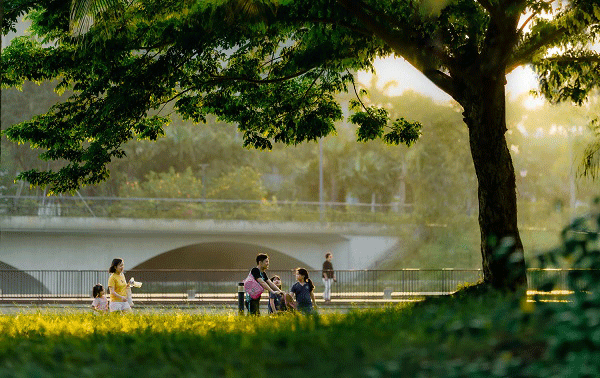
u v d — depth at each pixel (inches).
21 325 895.7
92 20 1019.9
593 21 989.2
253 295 1244.5
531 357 378.9
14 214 3634.4
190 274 4589.1
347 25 1045.2
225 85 1284.4
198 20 1023.0
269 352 468.1
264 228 4020.7
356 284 2935.5
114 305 1309.1
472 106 1019.3
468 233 4158.5
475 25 1000.9
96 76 1232.8
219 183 4704.7
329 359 432.1
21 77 1286.9
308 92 1369.3
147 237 3882.9
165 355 503.5
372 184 5339.6
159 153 4948.3
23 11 1184.2
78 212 3779.5
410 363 381.7
